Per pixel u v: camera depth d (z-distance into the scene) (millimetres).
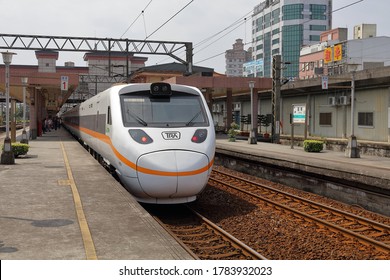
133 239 6875
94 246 6484
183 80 34062
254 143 28891
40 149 23062
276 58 31766
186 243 8445
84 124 21453
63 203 9320
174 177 9805
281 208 11742
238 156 21297
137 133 10398
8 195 10133
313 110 34625
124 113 11023
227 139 34719
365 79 26688
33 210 8656
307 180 16047
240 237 9141
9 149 16203
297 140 33938
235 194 13945
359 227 10305
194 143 10328
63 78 28812
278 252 8125
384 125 26531
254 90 36062
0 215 8227
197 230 9531
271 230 9688
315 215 11508
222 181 16594
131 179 10227
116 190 10844
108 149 12102
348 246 8609
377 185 12578
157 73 50969
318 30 104062
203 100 11742
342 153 22672
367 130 28234
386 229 9789
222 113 54719
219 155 24406
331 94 32156
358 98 29016
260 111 44719
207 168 10281
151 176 9859
